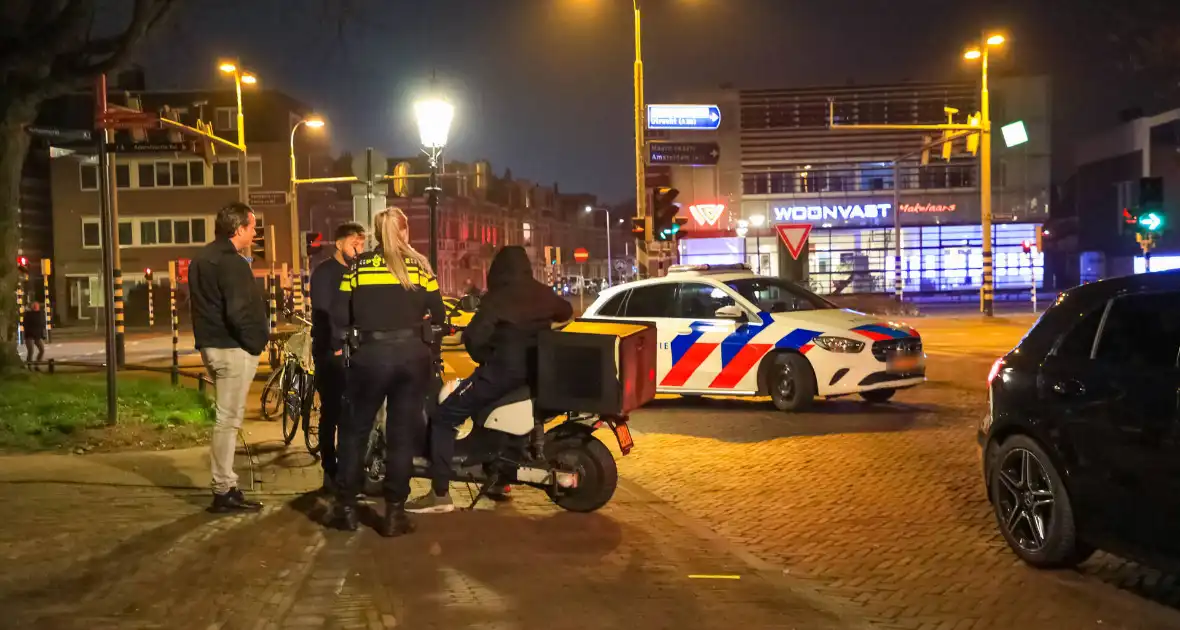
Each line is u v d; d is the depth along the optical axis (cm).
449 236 6366
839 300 3897
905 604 512
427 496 717
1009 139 3322
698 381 1206
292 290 3228
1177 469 471
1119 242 5241
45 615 470
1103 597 521
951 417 1115
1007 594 527
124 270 5319
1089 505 525
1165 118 4847
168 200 5306
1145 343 514
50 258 5359
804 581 554
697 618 485
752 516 706
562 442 693
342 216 6038
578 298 6469
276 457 910
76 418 1009
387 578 545
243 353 666
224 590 512
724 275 1256
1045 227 4950
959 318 3256
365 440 635
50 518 650
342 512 638
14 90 1203
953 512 704
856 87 4894
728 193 4966
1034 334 589
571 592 524
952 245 4947
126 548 582
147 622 464
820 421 1106
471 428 697
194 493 730
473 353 668
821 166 4928
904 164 4906
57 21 1152
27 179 5250
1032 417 562
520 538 632
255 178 5262
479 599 511
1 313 1272
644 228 1831
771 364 1174
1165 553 481
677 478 838
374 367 605
